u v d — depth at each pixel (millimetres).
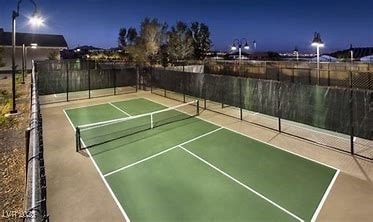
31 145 6504
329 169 9500
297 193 8047
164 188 8414
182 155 10883
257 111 14438
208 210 7289
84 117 16688
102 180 8883
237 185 8555
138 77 26828
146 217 7008
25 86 28844
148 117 16656
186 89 20047
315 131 13500
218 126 14625
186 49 48500
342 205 7391
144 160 10430
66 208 7355
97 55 64250
